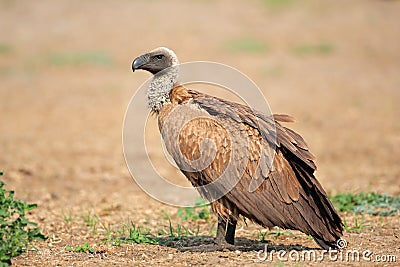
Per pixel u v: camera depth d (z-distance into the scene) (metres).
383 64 84.81
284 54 89.06
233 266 20.89
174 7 110.06
